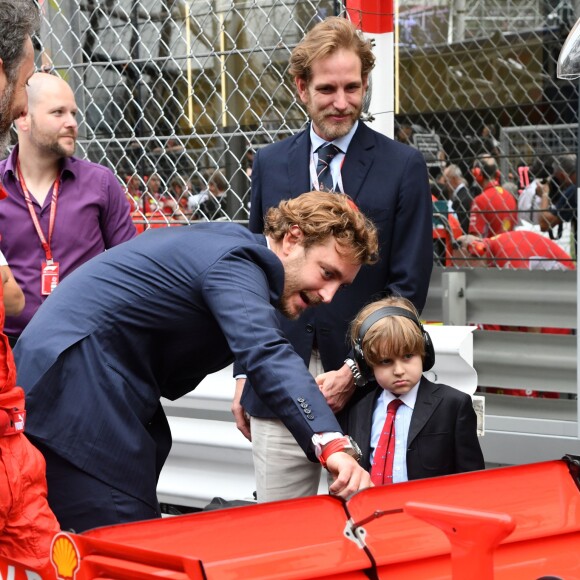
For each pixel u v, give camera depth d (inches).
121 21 219.8
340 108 130.8
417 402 126.6
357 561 71.1
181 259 99.3
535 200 235.3
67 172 162.9
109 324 100.3
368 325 123.5
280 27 205.2
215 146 215.3
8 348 93.7
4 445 93.2
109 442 99.7
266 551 70.0
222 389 170.2
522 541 77.2
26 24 92.4
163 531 71.1
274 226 103.1
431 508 59.6
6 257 162.1
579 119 147.6
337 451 85.4
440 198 248.2
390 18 156.4
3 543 95.4
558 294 170.7
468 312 180.9
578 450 158.6
